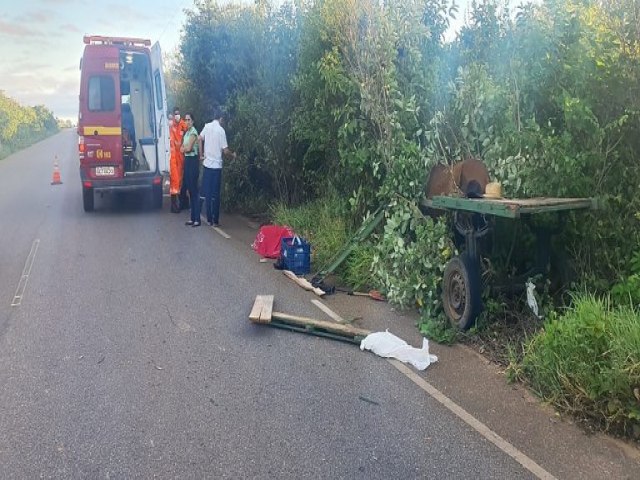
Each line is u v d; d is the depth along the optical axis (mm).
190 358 5078
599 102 5422
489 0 6695
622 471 3500
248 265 8297
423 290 6082
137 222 11719
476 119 6543
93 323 5906
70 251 9078
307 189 11406
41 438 3812
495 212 4809
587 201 5012
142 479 3395
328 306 6535
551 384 4328
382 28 7426
